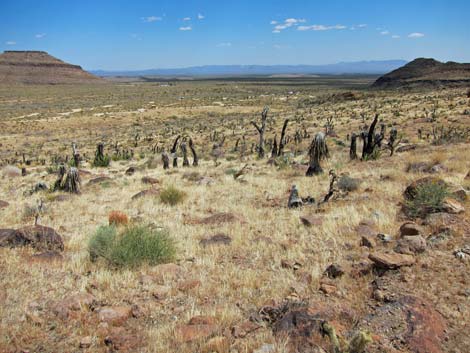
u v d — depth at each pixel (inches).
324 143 677.9
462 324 173.3
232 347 172.7
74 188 675.4
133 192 648.4
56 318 206.4
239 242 323.6
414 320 170.9
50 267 279.1
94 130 3853.3
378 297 199.8
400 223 329.4
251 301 219.8
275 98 6663.4
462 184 406.6
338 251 280.4
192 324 195.8
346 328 176.2
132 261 282.2
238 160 1268.5
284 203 476.1
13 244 325.1
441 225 287.7
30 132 3686.0
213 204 501.7
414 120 2133.4
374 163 736.3
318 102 4965.6
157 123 4227.4
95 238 297.3
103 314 207.0
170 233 362.3
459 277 208.2
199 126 3408.0
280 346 165.3
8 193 735.1
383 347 159.2
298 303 196.4
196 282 247.4
